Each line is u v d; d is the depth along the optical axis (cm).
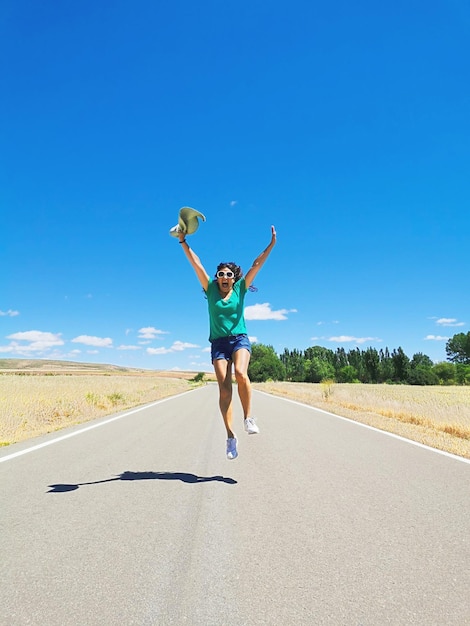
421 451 739
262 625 233
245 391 504
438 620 238
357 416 1357
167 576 286
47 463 639
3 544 337
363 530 369
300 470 595
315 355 13688
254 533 362
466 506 434
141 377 10056
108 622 235
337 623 235
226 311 524
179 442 842
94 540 345
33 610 247
